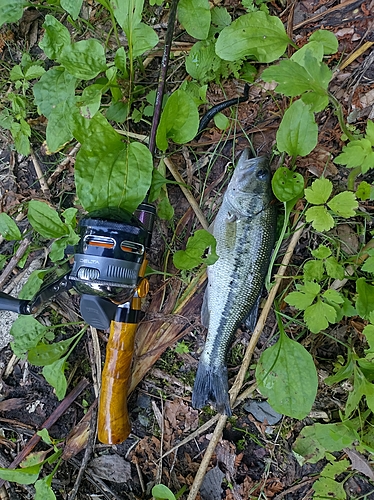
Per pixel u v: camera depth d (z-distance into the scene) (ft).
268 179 1.23
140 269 1.11
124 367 1.26
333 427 1.25
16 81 1.47
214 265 1.29
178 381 1.41
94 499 1.39
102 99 1.44
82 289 1.09
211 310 1.30
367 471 1.27
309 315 1.19
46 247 1.46
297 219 1.33
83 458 1.40
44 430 1.34
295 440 1.35
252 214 1.25
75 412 1.43
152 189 1.25
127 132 1.31
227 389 1.30
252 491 1.36
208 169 1.40
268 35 1.20
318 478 1.34
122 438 1.27
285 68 1.05
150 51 1.43
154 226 1.41
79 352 1.44
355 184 1.35
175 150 1.41
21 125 1.42
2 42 1.51
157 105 1.25
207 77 1.35
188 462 1.39
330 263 1.21
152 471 1.39
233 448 1.38
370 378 1.21
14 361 1.45
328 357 1.37
